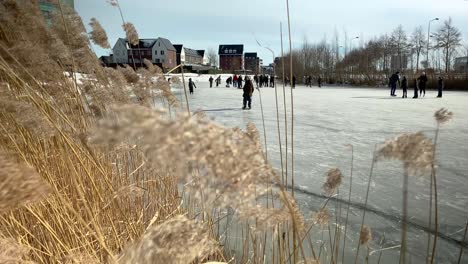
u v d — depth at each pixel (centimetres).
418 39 4578
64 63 282
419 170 92
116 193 229
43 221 169
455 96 2362
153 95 349
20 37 244
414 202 459
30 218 215
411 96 2402
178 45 7619
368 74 4438
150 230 84
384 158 95
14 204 65
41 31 255
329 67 5469
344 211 430
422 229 384
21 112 181
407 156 91
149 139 48
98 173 258
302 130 1021
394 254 331
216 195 62
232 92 2886
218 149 57
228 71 7531
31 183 66
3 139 207
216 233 275
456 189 504
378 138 895
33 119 182
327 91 3170
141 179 332
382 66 4775
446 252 336
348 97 2331
